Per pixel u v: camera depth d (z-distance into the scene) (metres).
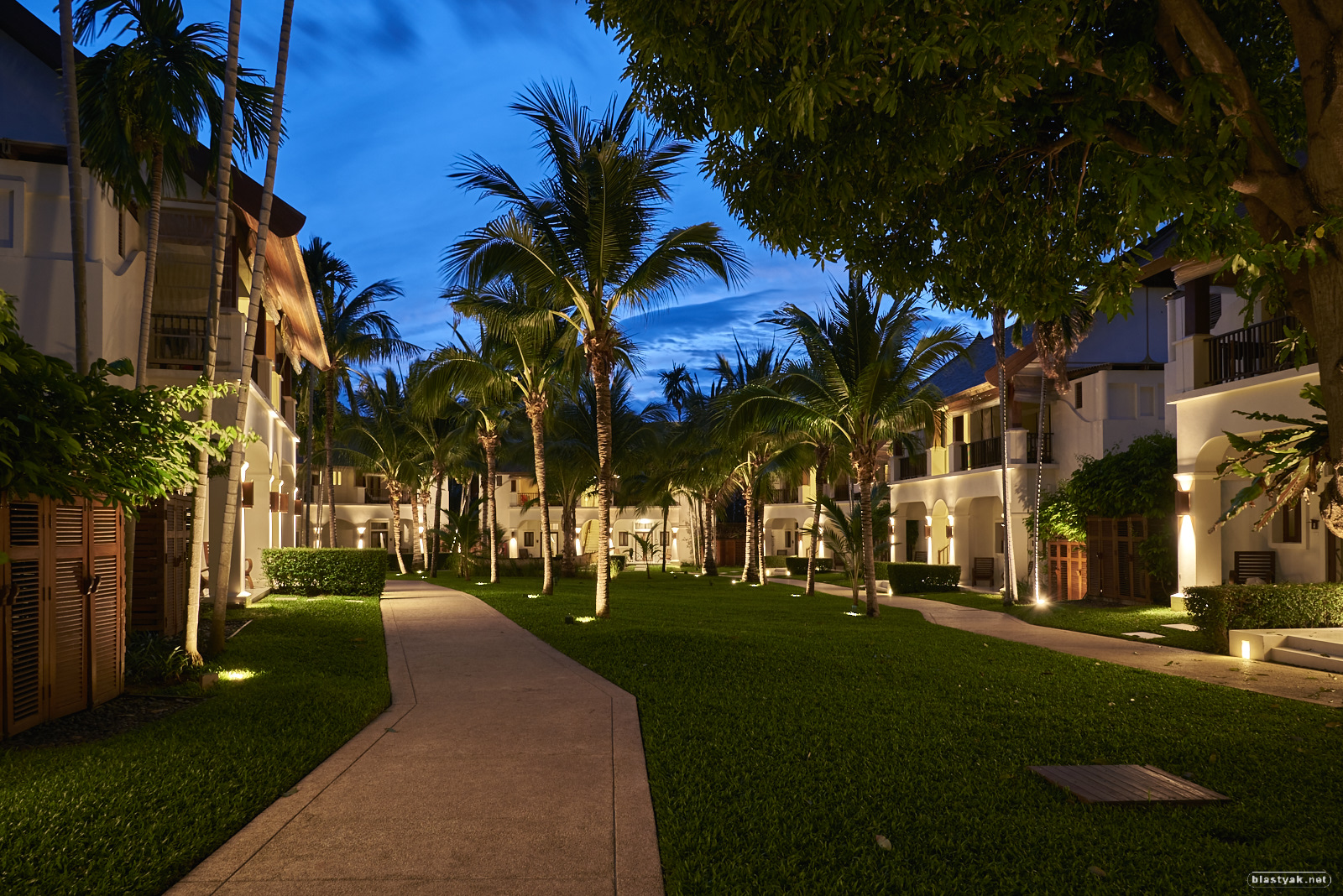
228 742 6.03
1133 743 6.39
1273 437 6.47
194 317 15.14
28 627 6.48
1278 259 5.42
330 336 31.92
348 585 21.17
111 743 6.04
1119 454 21.69
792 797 4.97
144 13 9.33
